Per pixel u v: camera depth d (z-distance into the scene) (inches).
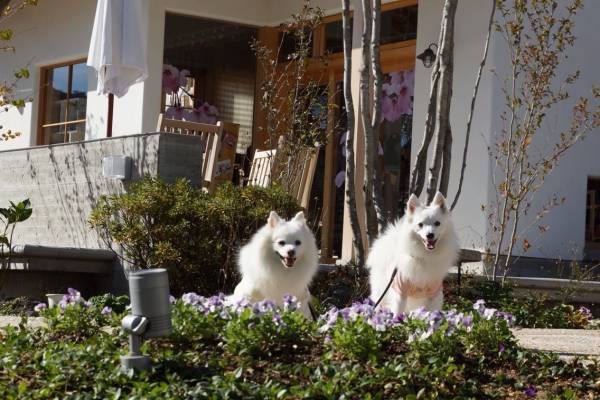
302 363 215.9
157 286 200.8
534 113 436.5
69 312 246.2
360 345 218.1
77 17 621.6
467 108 475.8
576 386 217.9
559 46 428.5
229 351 223.0
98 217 362.9
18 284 402.0
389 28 545.6
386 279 293.0
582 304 422.3
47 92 658.8
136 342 204.4
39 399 190.9
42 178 461.1
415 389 206.7
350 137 393.1
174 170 388.5
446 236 281.6
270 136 498.6
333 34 573.0
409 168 526.9
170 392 189.5
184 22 582.6
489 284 395.9
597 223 513.3
